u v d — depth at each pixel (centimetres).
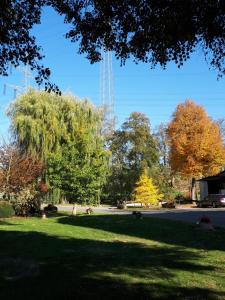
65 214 3781
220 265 1111
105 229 2202
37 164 3744
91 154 3572
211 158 6400
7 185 3469
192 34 750
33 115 4150
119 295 808
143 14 756
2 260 1205
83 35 830
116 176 6275
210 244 1588
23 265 1122
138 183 5600
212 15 718
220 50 800
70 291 838
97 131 4341
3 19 791
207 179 6369
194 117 6519
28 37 820
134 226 2280
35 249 1420
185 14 722
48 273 1010
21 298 796
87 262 1148
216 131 6588
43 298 793
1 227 2209
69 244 1557
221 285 881
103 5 777
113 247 1509
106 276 967
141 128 6462
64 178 3488
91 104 4328
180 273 997
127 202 6084
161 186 6381
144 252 1377
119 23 792
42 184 3700
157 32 771
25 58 834
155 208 5369
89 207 4325
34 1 794
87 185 3481
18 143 4134
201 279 934
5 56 830
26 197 3500
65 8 802
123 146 6475
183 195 7256
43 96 4262
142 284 890
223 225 2453
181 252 1382
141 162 6341
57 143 4103
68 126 4172
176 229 2120
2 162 3531
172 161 6556
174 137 6544
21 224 2464
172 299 780
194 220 2872
